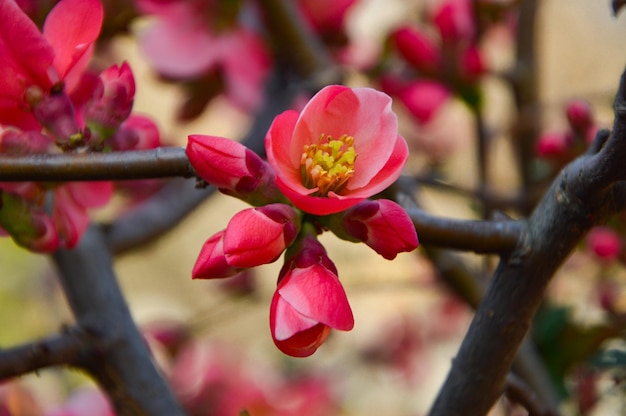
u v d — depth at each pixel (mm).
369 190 519
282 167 523
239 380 780
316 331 511
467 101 792
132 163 525
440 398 545
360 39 886
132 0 724
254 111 838
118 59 792
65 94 543
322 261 521
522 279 536
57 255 634
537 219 536
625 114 506
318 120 526
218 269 519
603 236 688
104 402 674
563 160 696
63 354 601
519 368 674
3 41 534
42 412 694
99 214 974
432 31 815
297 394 877
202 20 807
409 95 823
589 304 738
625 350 622
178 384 771
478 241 542
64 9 536
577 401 687
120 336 618
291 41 749
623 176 517
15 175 525
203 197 810
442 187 775
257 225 514
